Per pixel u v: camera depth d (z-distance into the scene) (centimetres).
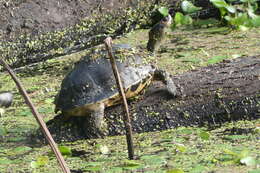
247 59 1024
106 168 763
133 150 791
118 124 956
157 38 1046
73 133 959
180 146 806
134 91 941
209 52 1448
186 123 960
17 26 1758
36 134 983
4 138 995
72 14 1803
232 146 811
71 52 1727
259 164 712
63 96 943
